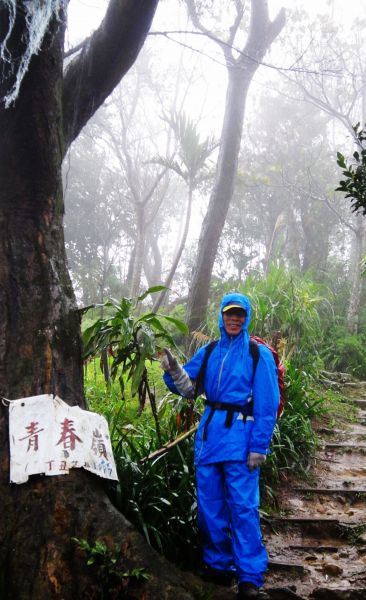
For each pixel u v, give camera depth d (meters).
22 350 2.89
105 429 3.04
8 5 2.57
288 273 9.15
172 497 3.41
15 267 2.96
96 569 2.55
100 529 2.68
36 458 2.69
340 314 11.77
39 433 2.75
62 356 2.99
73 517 2.66
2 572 2.52
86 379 6.45
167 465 3.73
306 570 3.45
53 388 2.90
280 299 7.71
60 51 2.92
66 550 2.57
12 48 2.72
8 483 2.66
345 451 5.51
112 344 3.61
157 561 2.70
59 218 3.15
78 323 3.15
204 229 9.08
